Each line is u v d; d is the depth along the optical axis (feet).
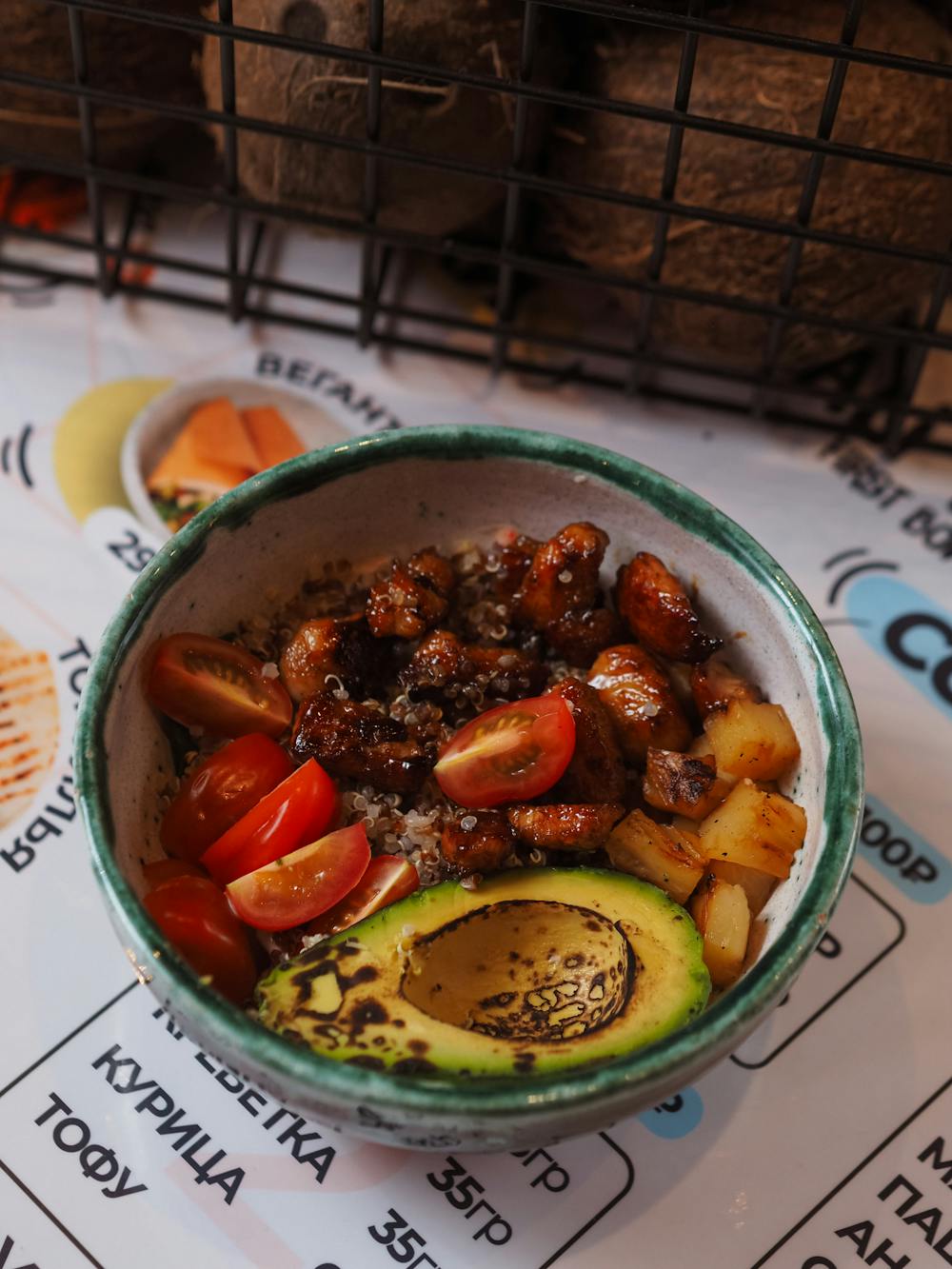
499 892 1.19
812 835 1.19
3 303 1.72
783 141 1.37
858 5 1.28
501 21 1.44
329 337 1.74
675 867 1.21
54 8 1.51
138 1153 1.25
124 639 1.20
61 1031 1.30
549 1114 1.01
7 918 1.34
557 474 1.34
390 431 1.32
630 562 1.36
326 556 1.38
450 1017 1.17
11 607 1.51
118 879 1.09
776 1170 1.26
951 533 1.65
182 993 1.05
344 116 1.48
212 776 1.24
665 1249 1.23
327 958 1.13
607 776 1.26
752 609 1.30
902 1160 1.28
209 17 1.50
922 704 1.53
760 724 1.26
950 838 1.44
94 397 1.66
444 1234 1.22
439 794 1.28
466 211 1.59
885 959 1.37
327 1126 1.10
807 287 1.53
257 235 1.74
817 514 1.65
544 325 1.76
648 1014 1.12
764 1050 1.32
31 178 1.79
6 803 1.40
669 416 1.71
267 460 1.64
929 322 1.53
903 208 1.47
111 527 1.58
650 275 1.54
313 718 1.27
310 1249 1.21
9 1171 1.23
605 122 1.51
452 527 1.40
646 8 1.38
